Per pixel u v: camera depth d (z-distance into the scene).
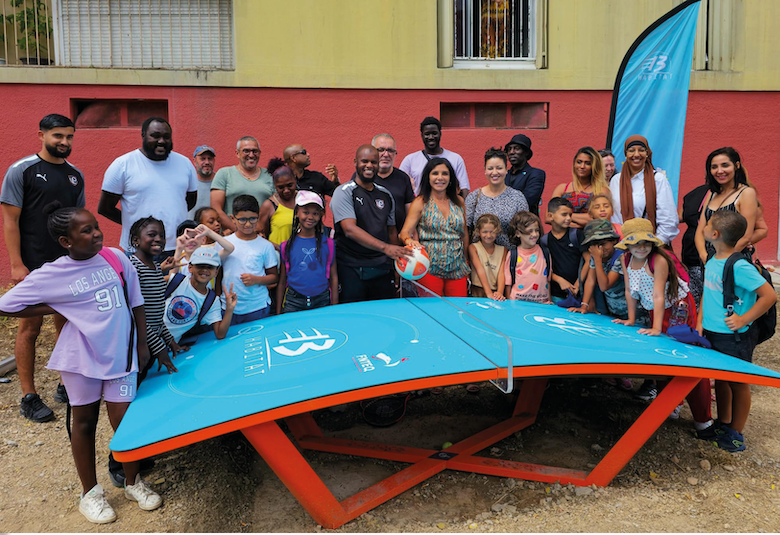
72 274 2.92
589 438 4.11
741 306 3.67
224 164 8.23
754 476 3.46
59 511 3.16
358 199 4.55
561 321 3.99
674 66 6.06
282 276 4.63
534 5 8.62
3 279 8.03
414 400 4.80
